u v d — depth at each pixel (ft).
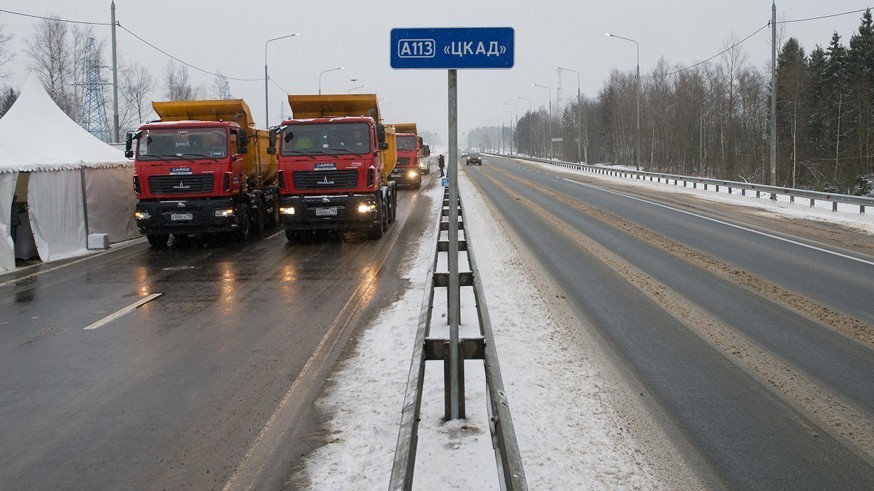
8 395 19.77
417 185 122.01
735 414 17.46
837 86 201.26
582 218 68.44
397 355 22.59
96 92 170.09
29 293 34.65
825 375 20.45
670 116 252.83
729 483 13.88
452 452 14.74
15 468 15.15
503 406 11.55
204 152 49.19
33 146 53.67
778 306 29.45
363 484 13.96
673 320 27.04
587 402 18.16
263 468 14.89
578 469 14.35
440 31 14.21
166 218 48.75
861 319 27.14
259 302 31.63
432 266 23.57
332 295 32.86
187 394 19.58
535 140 466.70
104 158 59.11
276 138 51.62
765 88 232.12
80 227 50.55
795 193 82.69
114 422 17.63
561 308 28.99
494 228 59.93
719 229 58.54
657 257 43.19
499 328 25.57
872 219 65.77
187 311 30.12
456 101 14.94
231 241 53.62
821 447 15.56
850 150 178.09
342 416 17.62
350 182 50.78
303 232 53.52
